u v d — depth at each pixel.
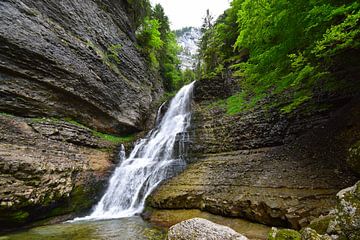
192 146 14.44
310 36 6.95
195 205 9.34
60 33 13.53
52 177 9.58
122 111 17.98
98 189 12.25
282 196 7.08
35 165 8.96
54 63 12.57
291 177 8.02
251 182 8.78
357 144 6.46
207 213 8.70
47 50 12.27
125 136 18.59
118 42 19.72
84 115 14.91
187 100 20.61
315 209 6.06
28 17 11.82
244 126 13.31
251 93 15.52
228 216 8.00
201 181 10.54
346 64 8.57
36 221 8.99
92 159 13.05
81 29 15.57
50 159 10.29
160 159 15.40
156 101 24.19
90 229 8.29
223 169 10.95
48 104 12.55
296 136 10.73
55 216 9.73
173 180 11.69
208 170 11.48
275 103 12.70
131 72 20.52
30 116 11.70
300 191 7.07
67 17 14.60
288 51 7.70
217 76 20.36
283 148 10.55
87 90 14.72
